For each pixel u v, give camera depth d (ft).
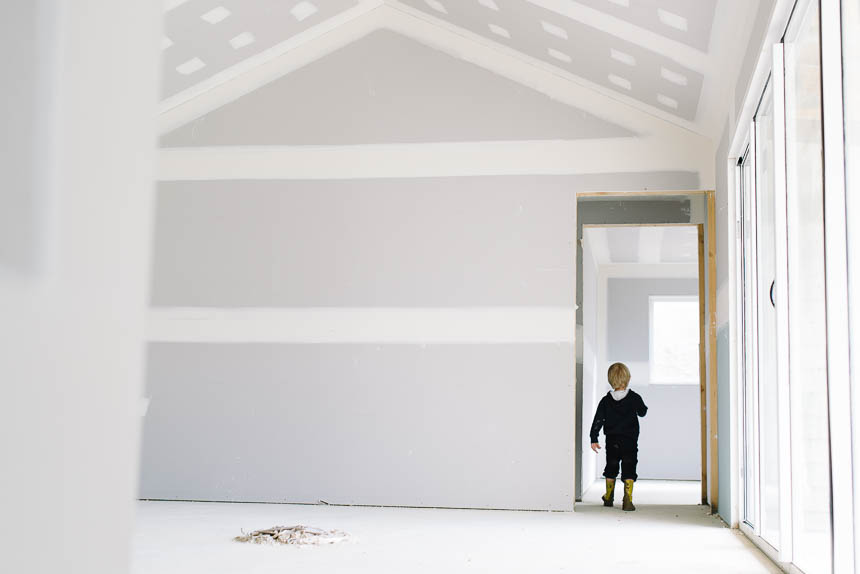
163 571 11.13
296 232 22.04
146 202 2.89
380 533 15.51
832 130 8.85
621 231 30.42
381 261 21.70
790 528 11.39
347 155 22.12
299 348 21.67
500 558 12.57
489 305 21.22
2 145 2.07
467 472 20.80
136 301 2.82
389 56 22.31
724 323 18.40
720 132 19.31
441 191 21.72
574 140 21.47
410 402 21.17
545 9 17.85
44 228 2.27
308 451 21.34
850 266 8.74
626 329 37.96
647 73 18.70
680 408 37.01
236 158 22.44
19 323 2.16
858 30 8.84
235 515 18.30
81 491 2.48
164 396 21.90
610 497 21.63
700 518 18.83
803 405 13.51
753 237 15.72
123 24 2.70
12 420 2.13
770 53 12.51
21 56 2.15
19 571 2.17
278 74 22.56
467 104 21.91
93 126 2.51
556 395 20.77
